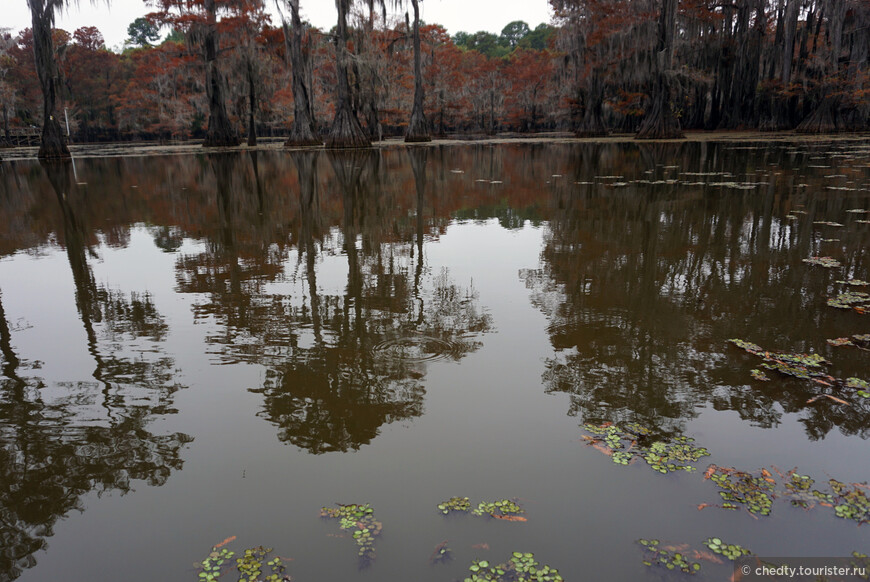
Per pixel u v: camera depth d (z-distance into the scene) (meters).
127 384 3.28
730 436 2.67
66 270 5.95
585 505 2.21
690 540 2.04
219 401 3.05
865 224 7.20
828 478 2.37
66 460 2.56
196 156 26.73
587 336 3.87
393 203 10.30
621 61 35.16
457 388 3.14
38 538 2.10
